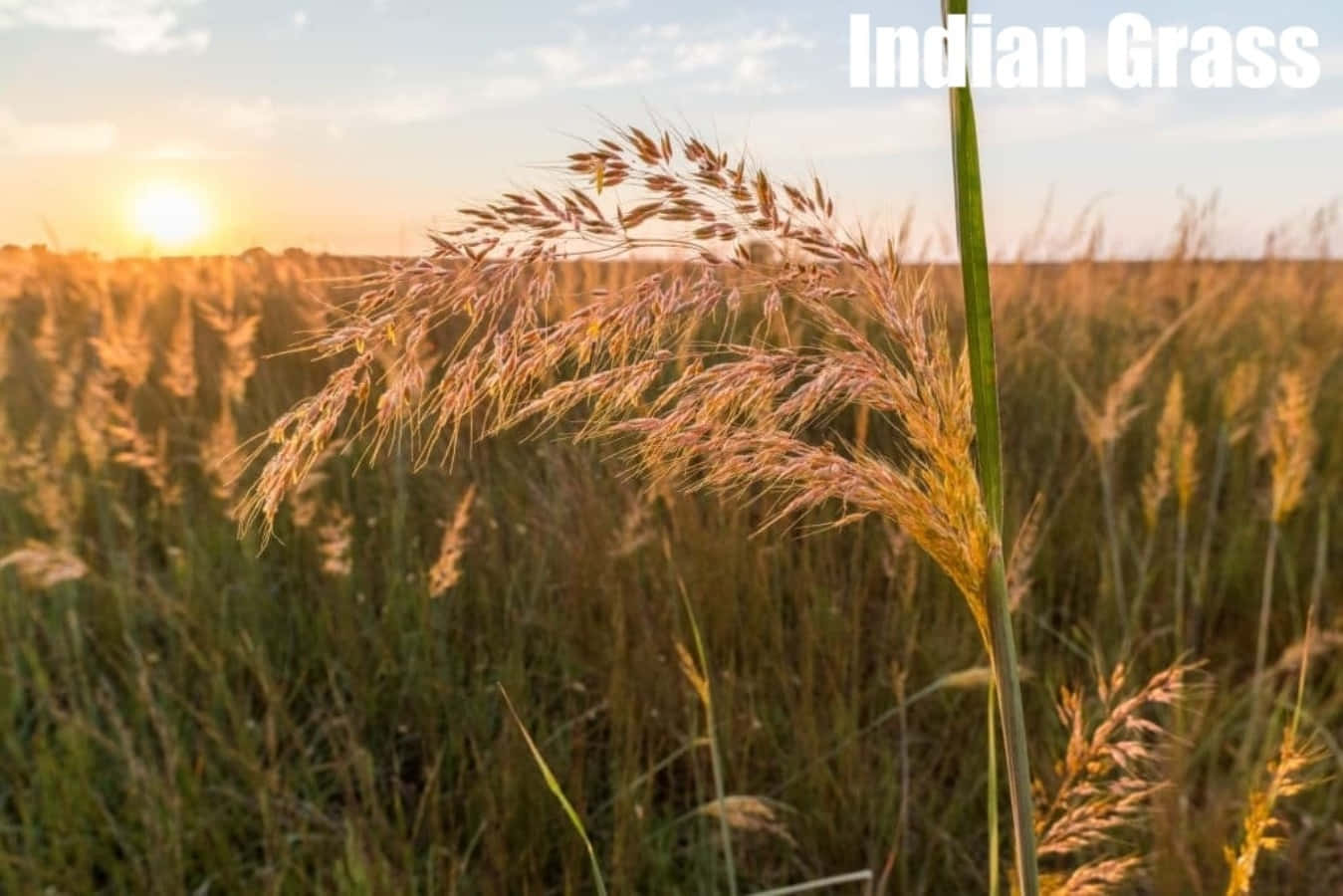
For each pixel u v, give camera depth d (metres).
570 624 3.52
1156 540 3.97
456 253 0.95
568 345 0.96
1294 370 4.85
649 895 2.67
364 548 3.94
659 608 3.47
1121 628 3.40
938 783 3.03
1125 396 3.57
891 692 3.33
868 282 0.96
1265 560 3.81
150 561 4.01
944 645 3.31
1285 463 2.91
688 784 3.07
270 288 6.12
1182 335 5.81
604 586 3.49
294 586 3.92
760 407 0.99
